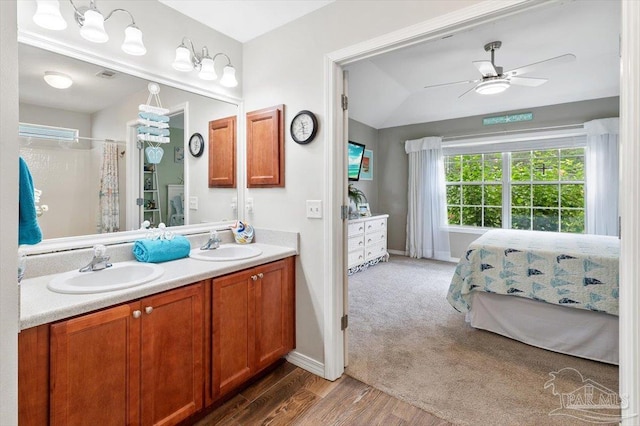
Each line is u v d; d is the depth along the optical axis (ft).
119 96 5.85
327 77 6.32
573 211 14.32
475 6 4.63
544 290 7.55
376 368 6.85
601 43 10.12
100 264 5.14
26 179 3.38
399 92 15.31
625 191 2.98
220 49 7.43
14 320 2.00
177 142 6.77
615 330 6.88
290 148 7.02
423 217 17.87
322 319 6.57
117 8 5.65
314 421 5.27
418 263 16.71
